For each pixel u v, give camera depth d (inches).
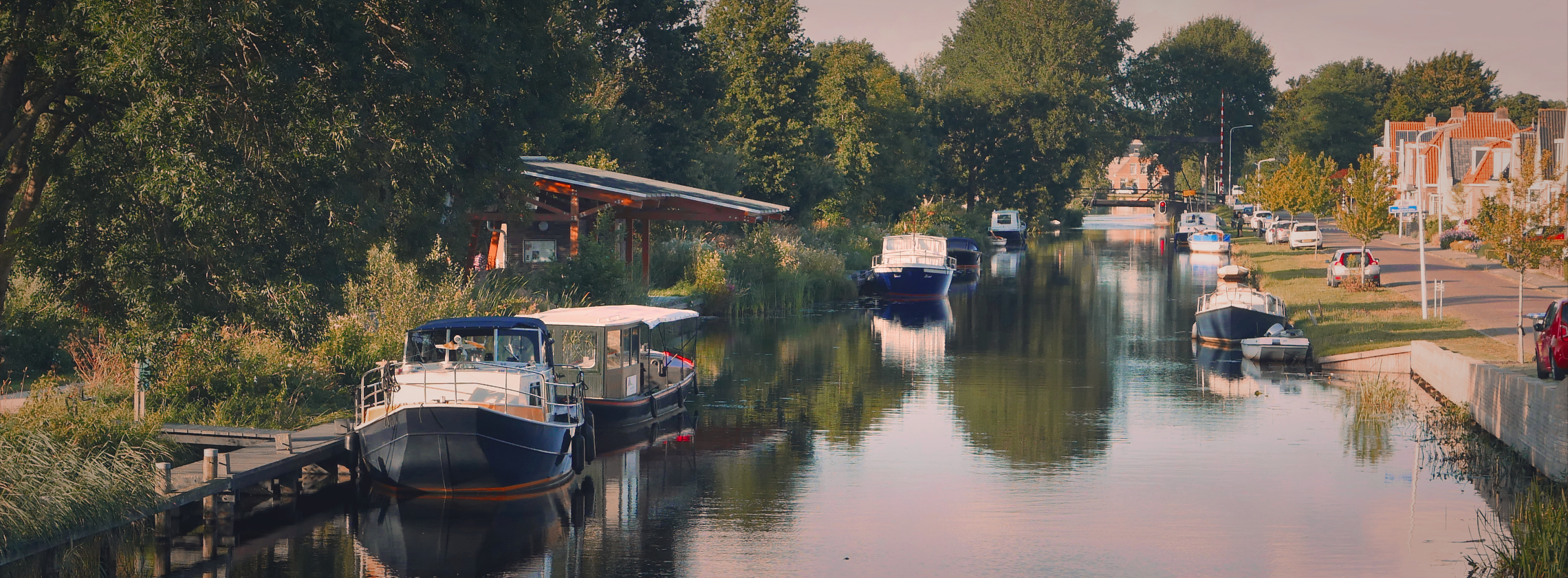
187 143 571.2
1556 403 751.1
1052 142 4512.8
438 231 891.4
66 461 629.0
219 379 868.0
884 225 3580.2
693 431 977.5
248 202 608.7
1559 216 1258.0
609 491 774.5
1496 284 1875.0
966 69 5364.2
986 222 4234.7
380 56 700.0
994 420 1019.3
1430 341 1248.2
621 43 2581.2
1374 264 1856.5
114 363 898.1
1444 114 6309.1
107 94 620.7
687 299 1753.2
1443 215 3417.8
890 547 649.0
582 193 1525.6
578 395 829.8
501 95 779.4
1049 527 692.1
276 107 604.4
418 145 718.5
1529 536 598.5
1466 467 831.1
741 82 2866.6
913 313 1886.1
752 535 672.4
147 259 644.1
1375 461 853.8
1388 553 636.7
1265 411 1050.7
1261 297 1513.3
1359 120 5866.1
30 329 989.8
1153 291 2219.5
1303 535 674.8
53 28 606.2
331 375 946.7
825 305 2026.3
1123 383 1216.2
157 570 599.2
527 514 713.0
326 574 596.4
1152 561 624.7
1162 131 6274.6
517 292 1337.4
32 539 574.2
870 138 3508.9
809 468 844.0
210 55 566.3
